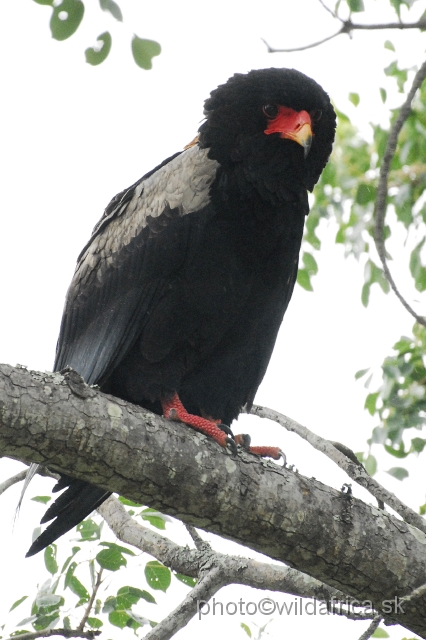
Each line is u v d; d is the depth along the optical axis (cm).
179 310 892
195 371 951
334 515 761
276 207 910
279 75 928
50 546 927
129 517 952
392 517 792
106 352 910
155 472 706
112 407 691
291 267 966
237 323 935
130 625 909
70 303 991
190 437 732
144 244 912
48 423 651
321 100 938
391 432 1154
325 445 890
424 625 771
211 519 742
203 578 852
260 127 916
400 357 1196
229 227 892
